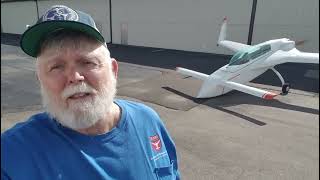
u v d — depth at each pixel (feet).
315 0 64.75
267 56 42.45
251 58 41.96
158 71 58.29
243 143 26.17
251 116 33.12
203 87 40.14
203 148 25.22
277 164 22.54
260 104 37.17
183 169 21.97
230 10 77.10
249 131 28.86
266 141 26.48
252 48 43.01
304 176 20.86
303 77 51.67
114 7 101.91
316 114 33.71
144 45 97.04
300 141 26.50
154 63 67.87
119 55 80.12
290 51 43.45
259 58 42.19
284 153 24.27
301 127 29.84
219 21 79.46
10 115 33.99
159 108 36.60
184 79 50.72
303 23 67.15
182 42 87.61
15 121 32.14
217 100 38.96
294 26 68.59
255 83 48.39
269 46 42.78
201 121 31.78
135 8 96.07
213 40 81.41
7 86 47.78
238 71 40.88
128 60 72.23
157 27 92.12
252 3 73.05
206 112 34.71
